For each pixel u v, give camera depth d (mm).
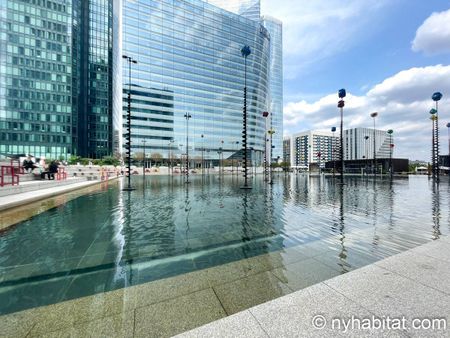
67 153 62938
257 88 98375
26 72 58844
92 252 4684
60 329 2314
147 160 72938
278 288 3137
